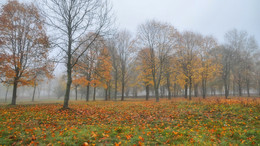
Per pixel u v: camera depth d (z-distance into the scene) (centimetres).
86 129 668
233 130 639
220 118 845
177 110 1109
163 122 800
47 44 1182
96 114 1034
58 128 692
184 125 751
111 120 868
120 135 589
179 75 2533
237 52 2753
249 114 861
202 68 2245
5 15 1653
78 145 494
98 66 2030
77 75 2384
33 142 507
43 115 968
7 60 1522
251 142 512
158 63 2275
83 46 1908
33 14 1376
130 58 2964
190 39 2491
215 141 532
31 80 1819
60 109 1180
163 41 2255
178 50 2355
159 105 1434
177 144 501
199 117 879
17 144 496
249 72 3167
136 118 911
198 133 614
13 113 1024
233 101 1353
